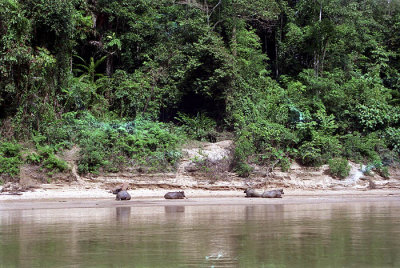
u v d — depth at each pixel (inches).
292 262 231.5
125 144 896.9
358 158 1061.1
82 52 1141.7
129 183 841.5
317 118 1124.5
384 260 236.1
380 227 381.1
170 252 261.7
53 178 815.7
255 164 971.9
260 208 594.2
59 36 939.3
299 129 1062.4
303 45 1277.1
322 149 1046.4
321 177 984.9
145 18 1136.8
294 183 955.3
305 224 403.9
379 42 1429.6
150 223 413.7
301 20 1360.7
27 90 895.1
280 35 1359.5
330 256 247.6
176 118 1091.3
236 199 764.0
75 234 340.8
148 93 1071.6
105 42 1102.4
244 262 231.9
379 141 1120.2
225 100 1079.0
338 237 321.4
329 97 1164.5
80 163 847.7
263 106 1104.8
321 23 1208.8
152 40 1170.0
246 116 1069.8
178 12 1191.6
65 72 976.9
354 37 1323.8
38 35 924.0
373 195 884.0
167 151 919.0
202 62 1070.4
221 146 994.7
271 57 1429.6
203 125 1075.3
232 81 1070.4
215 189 887.1
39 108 905.5
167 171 892.6
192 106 1163.9
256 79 1178.6
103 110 1024.2
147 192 820.6
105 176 848.9
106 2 1104.8
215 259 240.5
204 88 1050.7
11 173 789.2
